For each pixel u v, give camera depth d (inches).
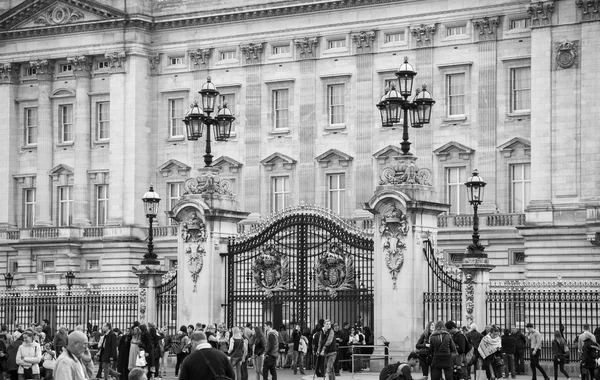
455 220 3599.9
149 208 2364.7
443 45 3671.3
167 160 4099.4
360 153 3782.0
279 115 3941.9
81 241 4143.7
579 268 3326.8
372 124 3772.1
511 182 3570.4
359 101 3794.3
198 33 4069.9
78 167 4207.7
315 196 3853.3
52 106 4298.7
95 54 4175.7
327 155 3823.8
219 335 1980.8
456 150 3634.4
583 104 3348.9
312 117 3868.1
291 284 2213.3
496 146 3582.7
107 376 2105.1
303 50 3882.9
